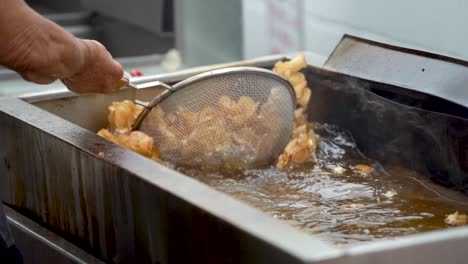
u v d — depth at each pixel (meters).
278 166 1.75
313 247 1.04
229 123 1.70
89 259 1.45
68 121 1.70
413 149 1.74
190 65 3.01
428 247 1.06
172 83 1.95
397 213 1.51
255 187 1.64
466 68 1.64
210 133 1.69
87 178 1.43
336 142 1.89
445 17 2.38
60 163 1.50
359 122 1.86
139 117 1.69
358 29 2.73
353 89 1.85
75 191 1.48
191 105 1.67
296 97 1.86
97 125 1.88
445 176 1.67
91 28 3.45
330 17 2.85
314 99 1.98
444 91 1.64
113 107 1.80
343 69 1.87
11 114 1.62
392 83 1.74
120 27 3.37
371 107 1.82
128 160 1.37
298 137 1.80
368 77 1.79
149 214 1.30
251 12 3.17
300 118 1.94
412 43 2.52
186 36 3.00
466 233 1.08
